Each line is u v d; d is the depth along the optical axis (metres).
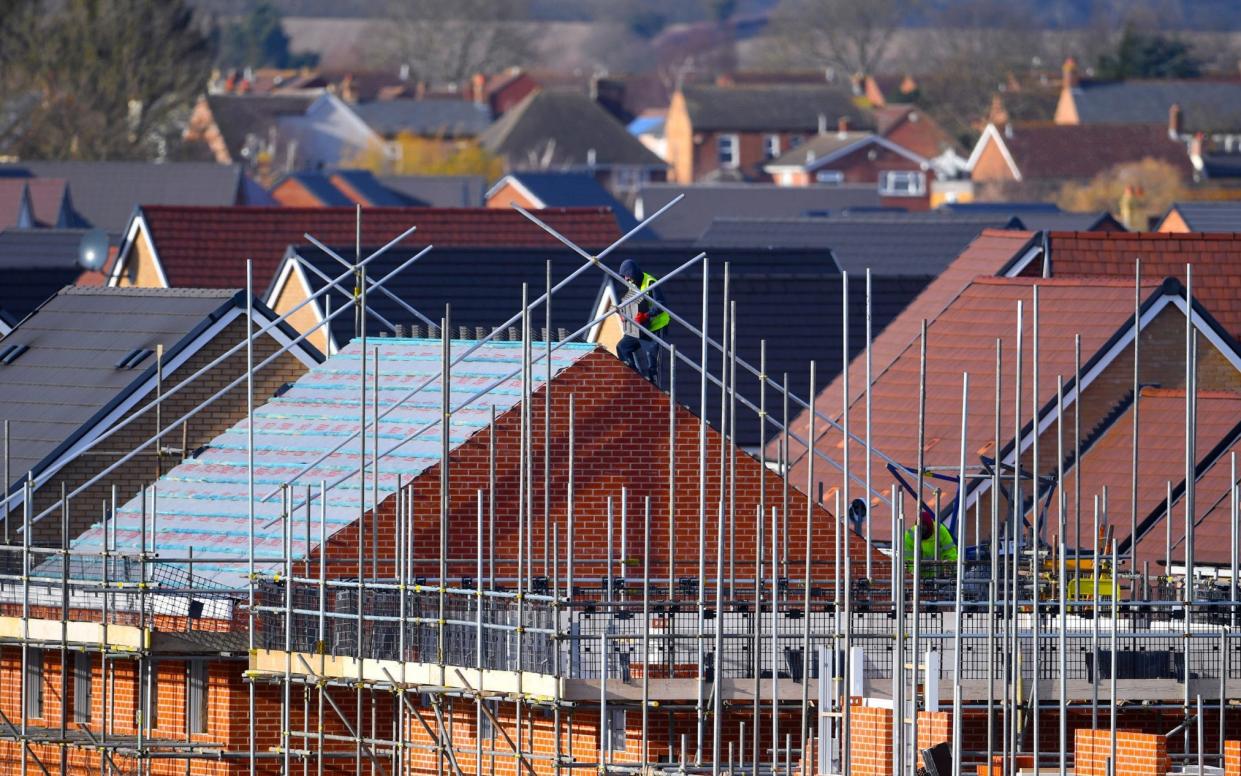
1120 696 98.88
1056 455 142.62
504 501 114.00
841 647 99.31
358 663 101.75
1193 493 98.62
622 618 100.75
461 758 107.38
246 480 120.69
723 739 102.69
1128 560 125.56
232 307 139.62
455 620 101.56
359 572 102.88
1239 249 174.88
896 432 146.88
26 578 112.69
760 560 94.25
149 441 123.75
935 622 104.62
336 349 176.62
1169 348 148.38
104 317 146.62
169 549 115.19
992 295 157.88
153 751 113.56
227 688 113.88
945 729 91.12
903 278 184.62
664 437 115.31
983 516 137.75
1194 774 91.38
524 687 96.31
